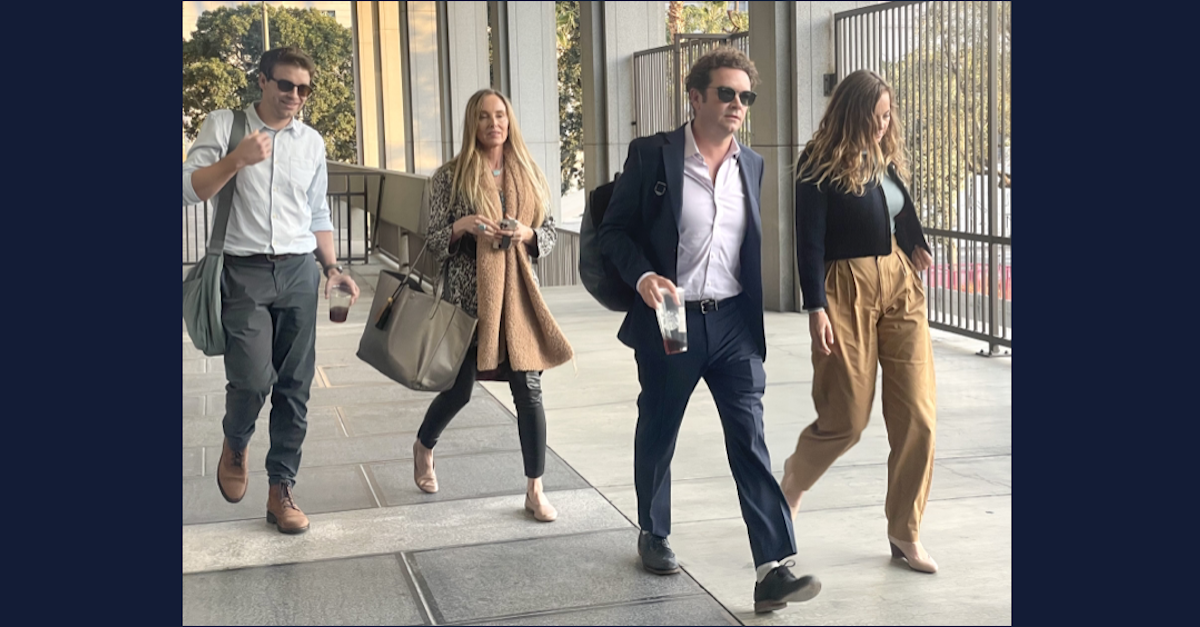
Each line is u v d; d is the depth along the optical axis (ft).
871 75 11.48
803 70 28.81
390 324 14.19
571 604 11.18
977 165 23.54
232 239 12.96
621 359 25.23
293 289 13.33
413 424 19.25
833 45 28.68
